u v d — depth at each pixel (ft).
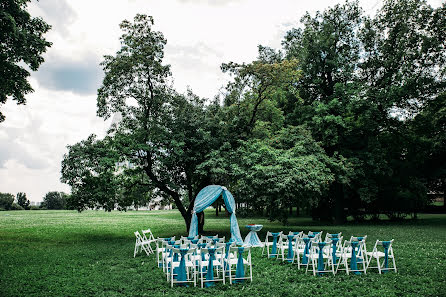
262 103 75.87
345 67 97.45
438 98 93.50
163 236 68.03
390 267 34.12
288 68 69.21
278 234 41.83
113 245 54.65
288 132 75.61
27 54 56.85
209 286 28.48
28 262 39.70
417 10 95.76
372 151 94.43
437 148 94.84
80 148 63.36
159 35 69.56
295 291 26.07
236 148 71.51
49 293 26.53
